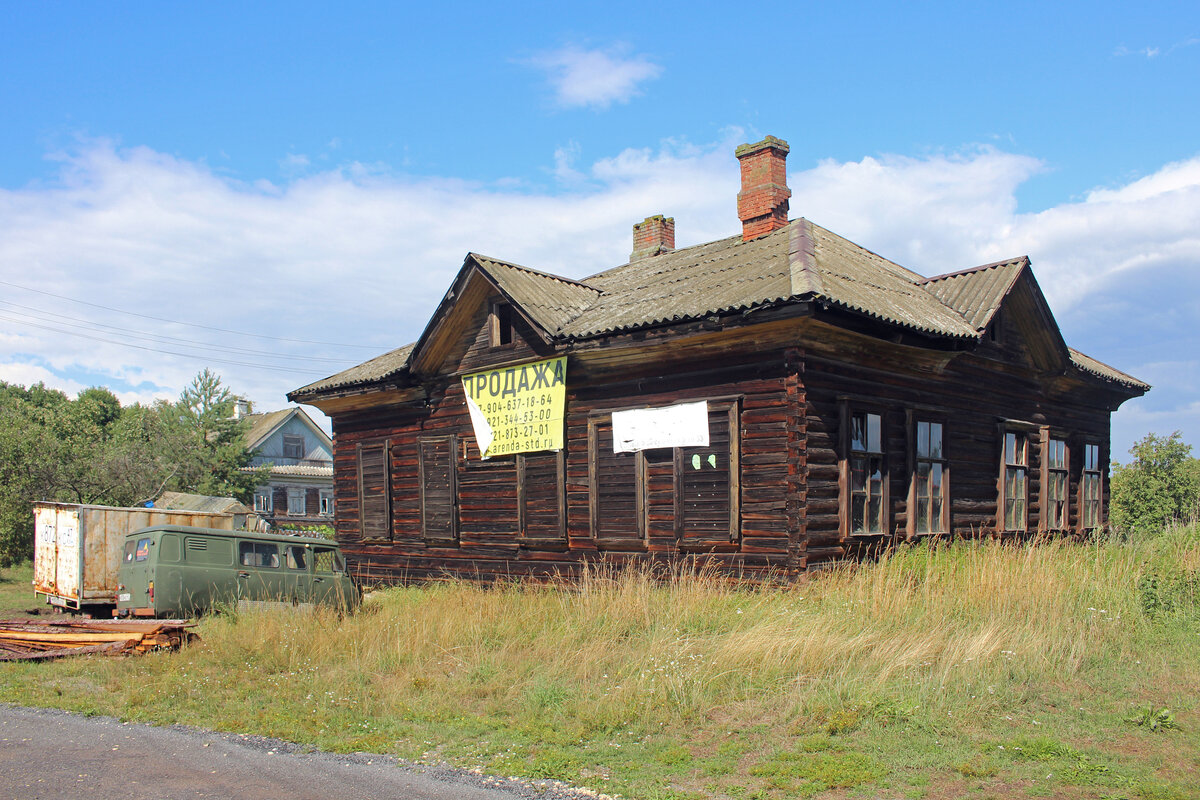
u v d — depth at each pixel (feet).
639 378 50.80
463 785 21.39
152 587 44.06
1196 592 39.14
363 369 70.28
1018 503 60.90
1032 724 24.98
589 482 52.70
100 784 21.11
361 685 31.78
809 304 41.63
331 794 20.57
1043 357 62.59
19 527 89.81
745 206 64.03
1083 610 35.42
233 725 26.96
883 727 25.13
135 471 104.88
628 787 21.20
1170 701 26.91
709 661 30.91
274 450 175.32
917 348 50.57
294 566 49.37
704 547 46.80
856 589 38.75
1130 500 101.55
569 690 30.25
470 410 59.52
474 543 59.36
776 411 44.52
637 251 77.05
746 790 20.90
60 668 35.76
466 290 58.39
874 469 48.78
